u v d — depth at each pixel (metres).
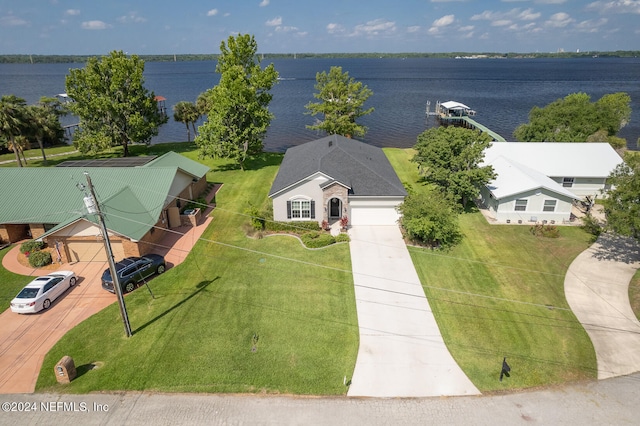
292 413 16.28
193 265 27.45
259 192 42.00
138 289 24.69
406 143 74.19
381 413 16.34
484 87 173.38
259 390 17.36
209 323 21.50
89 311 22.52
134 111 57.25
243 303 23.27
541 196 34.12
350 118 62.59
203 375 18.06
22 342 20.09
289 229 32.47
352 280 25.78
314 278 25.97
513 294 24.42
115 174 33.22
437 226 28.95
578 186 40.53
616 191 26.03
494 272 26.80
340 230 32.75
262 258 28.44
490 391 17.50
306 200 32.91
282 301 23.55
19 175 32.78
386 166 39.75
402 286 25.19
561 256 28.95
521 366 18.84
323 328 21.31
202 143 48.44
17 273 26.41
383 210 33.44
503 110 111.00
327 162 34.47
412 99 133.38
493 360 19.23
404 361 19.12
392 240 31.20
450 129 37.66
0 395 17.03
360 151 40.88
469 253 29.30
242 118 48.84
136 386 17.47
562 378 18.20
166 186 32.34
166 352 19.39
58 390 17.30
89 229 26.77
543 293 24.52
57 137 72.81
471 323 21.80
